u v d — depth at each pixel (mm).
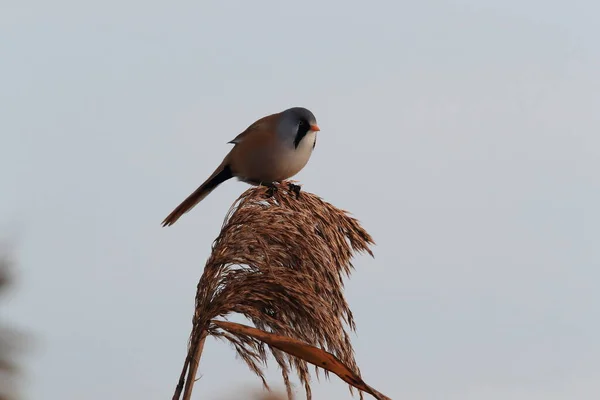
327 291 7746
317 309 7391
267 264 7430
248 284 7336
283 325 7344
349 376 6836
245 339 7191
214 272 7367
